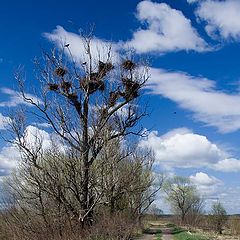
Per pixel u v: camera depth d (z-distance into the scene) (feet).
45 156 81.97
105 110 87.51
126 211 106.22
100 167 87.92
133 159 100.53
